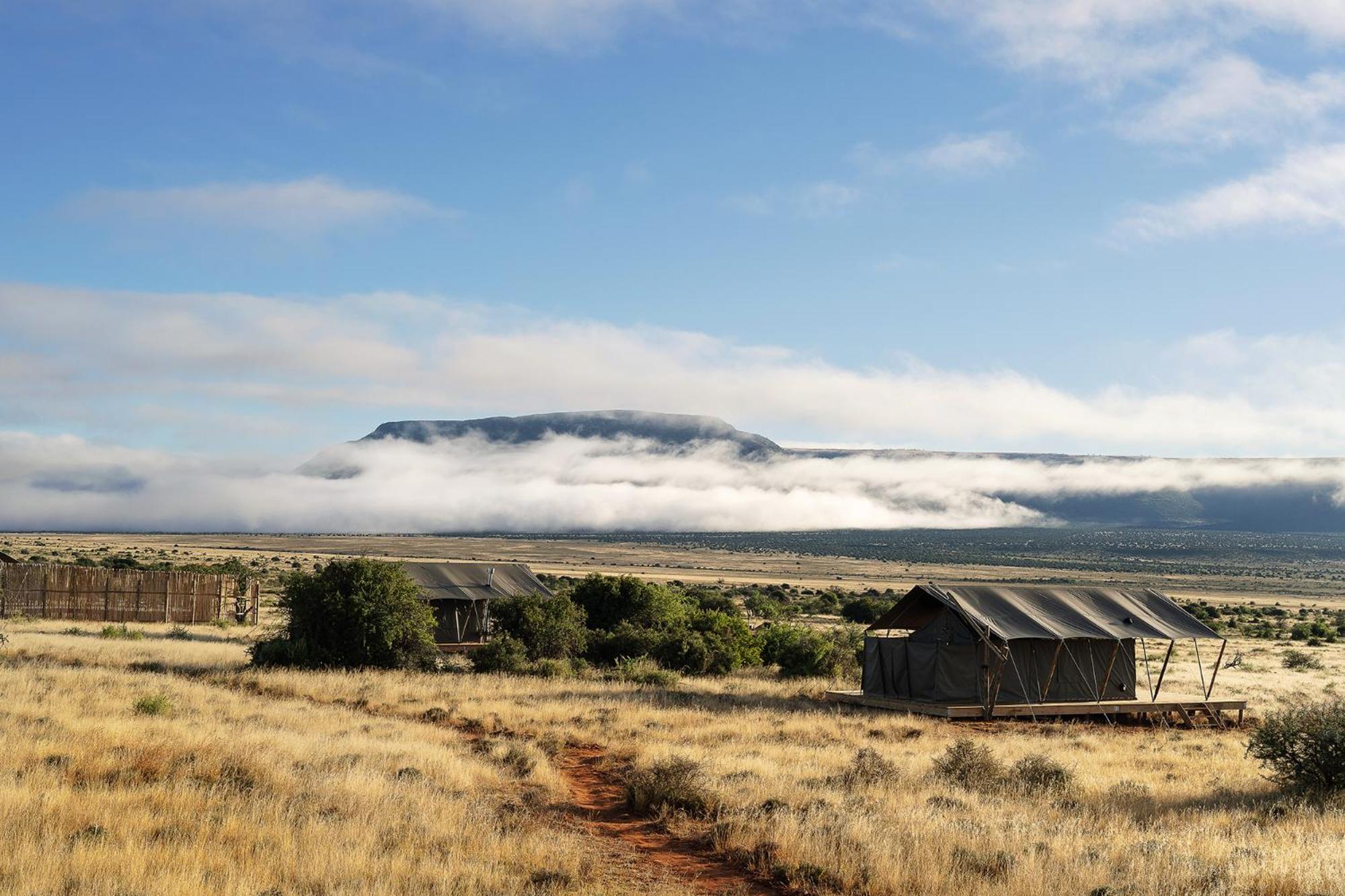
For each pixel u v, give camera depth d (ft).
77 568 203.62
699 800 59.11
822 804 59.06
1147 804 64.80
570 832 54.60
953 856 47.06
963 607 119.24
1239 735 111.34
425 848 46.39
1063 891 41.52
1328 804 63.98
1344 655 246.88
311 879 40.86
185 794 51.96
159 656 130.82
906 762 78.28
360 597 131.03
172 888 37.78
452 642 175.11
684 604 195.31
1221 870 45.01
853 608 333.62
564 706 102.68
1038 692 120.67
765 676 155.22
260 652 128.36
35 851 40.73
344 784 57.06
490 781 65.46
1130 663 124.88
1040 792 67.00
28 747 60.39
